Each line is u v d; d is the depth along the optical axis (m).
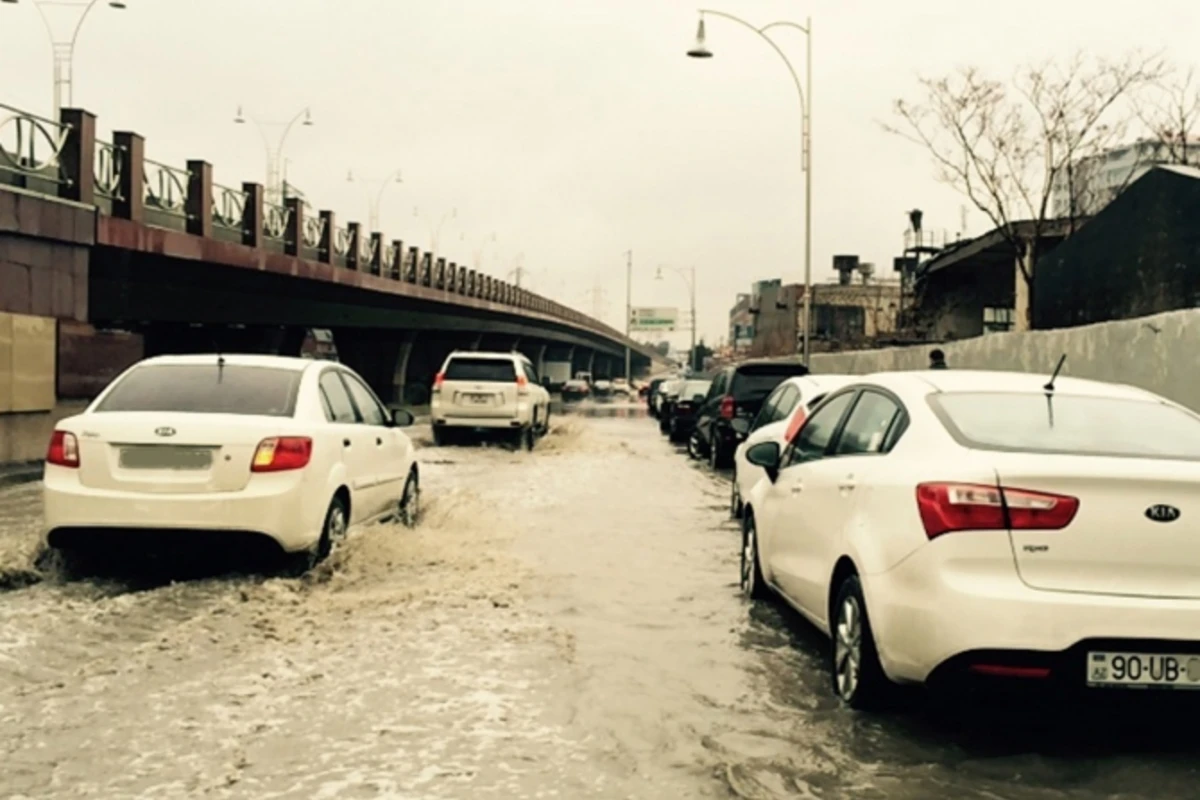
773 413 12.62
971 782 4.46
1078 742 4.97
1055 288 23.34
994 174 28.91
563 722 5.12
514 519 11.99
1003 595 4.57
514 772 4.48
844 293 77.00
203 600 7.25
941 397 5.58
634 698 5.53
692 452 22.47
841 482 5.85
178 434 7.68
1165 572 4.61
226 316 31.88
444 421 22.89
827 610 5.88
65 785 4.27
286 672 5.82
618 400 82.00
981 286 42.31
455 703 5.36
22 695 5.37
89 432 7.74
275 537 7.70
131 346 18.39
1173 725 5.22
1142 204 20.23
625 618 7.33
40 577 7.95
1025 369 16.67
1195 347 11.65
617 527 11.67
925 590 4.75
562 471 18.08
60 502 7.65
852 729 5.11
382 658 6.13
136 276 25.61
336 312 40.88
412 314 50.28
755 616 7.48
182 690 5.48
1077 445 5.12
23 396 15.70
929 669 4.75
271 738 4.82
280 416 8.10
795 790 4.34
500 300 62.00
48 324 16.30
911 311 44.88
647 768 4.56
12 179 16.72
